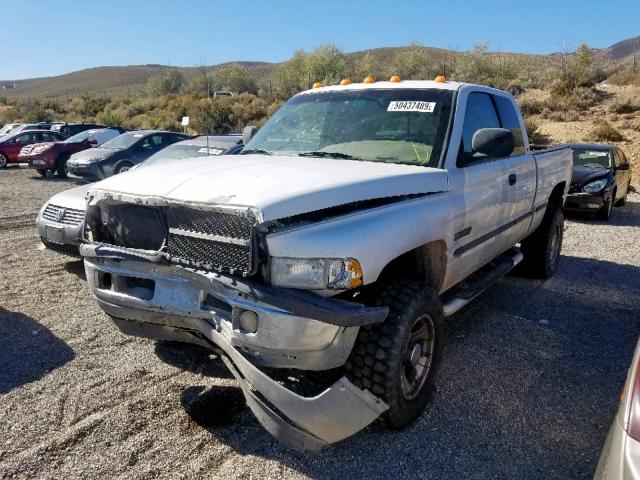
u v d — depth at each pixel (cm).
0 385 397
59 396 382
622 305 596
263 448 328
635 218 1215
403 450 327
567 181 694
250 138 530
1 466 306
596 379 421
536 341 492
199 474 303
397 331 313
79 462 311
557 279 689
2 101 7056
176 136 1647
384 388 312
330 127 448
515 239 556
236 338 293
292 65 4341
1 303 570
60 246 648
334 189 310
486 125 477
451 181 396
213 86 4925
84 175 1482
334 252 289
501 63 4072
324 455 321
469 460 319
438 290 399
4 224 1023
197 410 366
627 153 2184
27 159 1873
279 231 284
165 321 329
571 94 3067
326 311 275
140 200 318
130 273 332
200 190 307
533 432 348
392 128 430
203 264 300
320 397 288
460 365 441
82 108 5188
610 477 215
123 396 382
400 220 330
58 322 518
